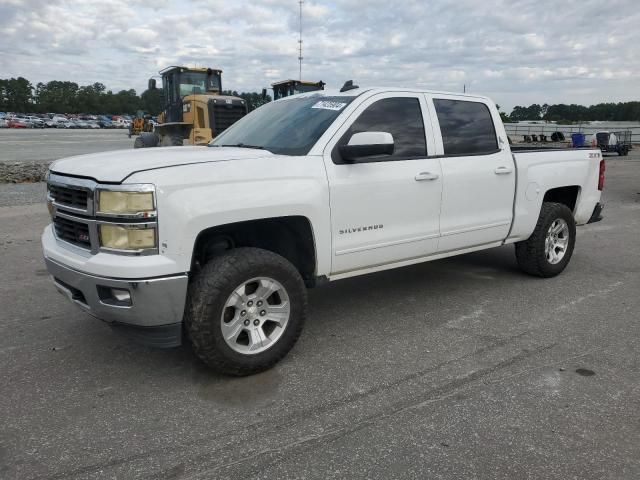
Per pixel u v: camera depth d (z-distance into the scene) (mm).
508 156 5344
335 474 2662
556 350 4109
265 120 4758
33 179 14422
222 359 3500
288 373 3746
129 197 3143
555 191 6266
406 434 2994
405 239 4531
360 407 3285
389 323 4703
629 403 3324
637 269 6449
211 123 16328
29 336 4375
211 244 3783
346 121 4184
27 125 80438
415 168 4520
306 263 4098
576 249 7531
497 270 6418
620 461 2760
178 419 3152
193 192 3311
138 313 3254
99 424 3100
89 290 3342
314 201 3848
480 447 2875
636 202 12227
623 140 35156
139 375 3719
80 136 45281
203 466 2721
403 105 4602
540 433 3004
